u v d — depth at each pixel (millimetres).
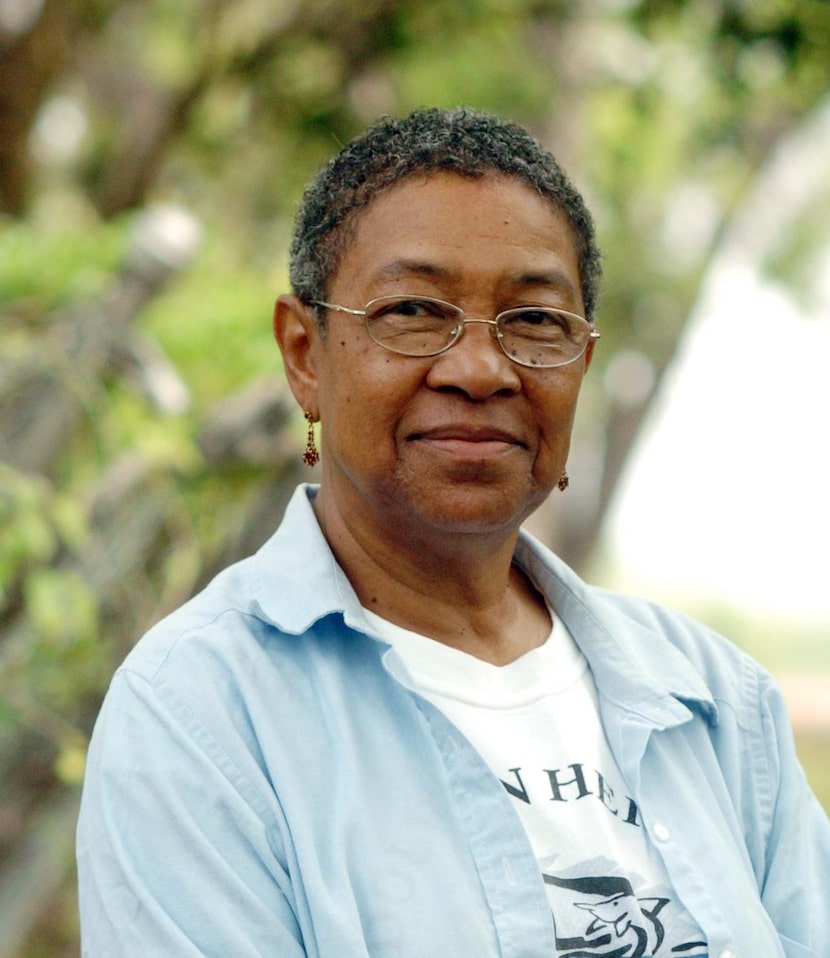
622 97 11539
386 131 2801
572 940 2504
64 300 5367
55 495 5121
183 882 2373
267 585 2707
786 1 8203
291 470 5527
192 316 5984
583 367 3006
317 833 2445
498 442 2695
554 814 2621
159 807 2420
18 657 5012
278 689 2584
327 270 2785
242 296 6223
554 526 18984
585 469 20672
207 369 5988
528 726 2744
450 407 2664
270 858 2420
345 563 2873
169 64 11484
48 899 5797
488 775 2562
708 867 2709
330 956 2332
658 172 13953
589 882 2570
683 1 8836
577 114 11289
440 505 2674
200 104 10688
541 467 2773
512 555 3066
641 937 2564
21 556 4824
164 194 12000
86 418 5309
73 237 5684
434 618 2848
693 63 10352
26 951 7355
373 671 2670
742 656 3203
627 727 2803
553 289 2758
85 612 4801
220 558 5453
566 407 2766
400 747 2582
